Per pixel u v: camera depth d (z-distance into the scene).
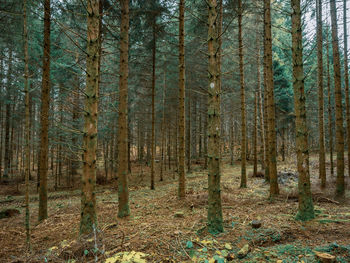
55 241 4.24
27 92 3.60
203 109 17.44
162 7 8.63
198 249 2.99
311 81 16.73
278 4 9.21
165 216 5.25
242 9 8.29
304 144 4.11
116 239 3.60
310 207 4.01
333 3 6.51
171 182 13.36
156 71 14.69
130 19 8.57
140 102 15.12
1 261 3.40
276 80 17.89
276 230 3.46
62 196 10.95
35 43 8.34
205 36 10.51
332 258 2.40
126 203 5.68
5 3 6.70
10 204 9.42
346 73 7.70
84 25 8.69
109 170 18.34
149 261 2.74
